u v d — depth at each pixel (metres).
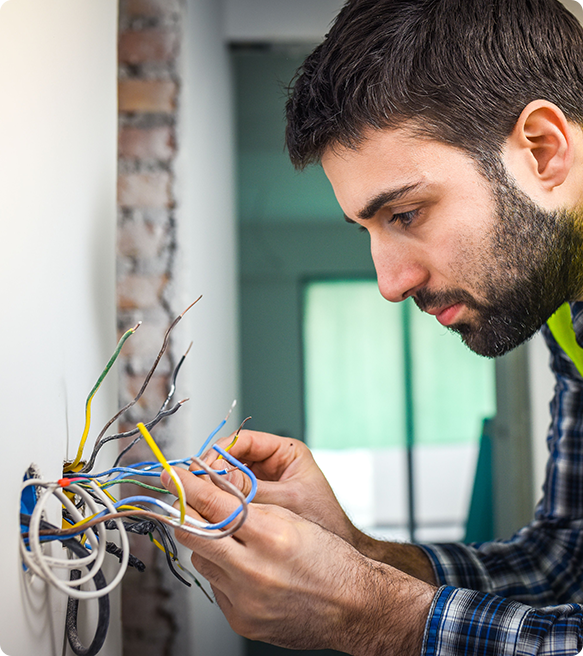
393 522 3.24
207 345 1.44
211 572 0.50
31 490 0.40
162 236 1.24
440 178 0.56
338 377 3.21
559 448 0.88
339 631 0.52
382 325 3.21
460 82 0.56
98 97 0.60
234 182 2.45
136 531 0.44
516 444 1.95
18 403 0.37
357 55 0.56
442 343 3.22
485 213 0.58
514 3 0.58
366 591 0.52
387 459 3.23
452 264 0.59
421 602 0.55
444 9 0.57
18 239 0.37
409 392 3.22
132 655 1.16
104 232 0.62
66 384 0.48
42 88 0.43
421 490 3.23
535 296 0.61
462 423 3.23
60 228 0.47
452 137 0.56
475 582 0.78
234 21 2.02
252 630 0.52
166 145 1.26
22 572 0.37
